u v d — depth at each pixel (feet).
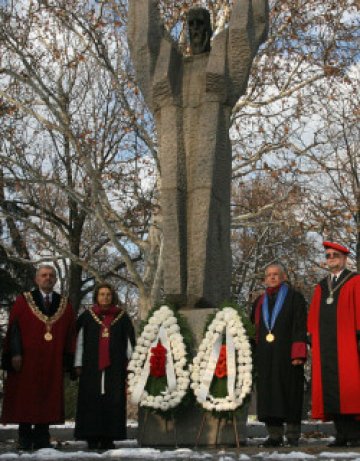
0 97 63.41
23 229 74.90
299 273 77.25
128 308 104.94
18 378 27.04
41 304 27.89
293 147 63.21
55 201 73.97
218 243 29.43
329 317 28.40
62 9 59.06
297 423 27.17
